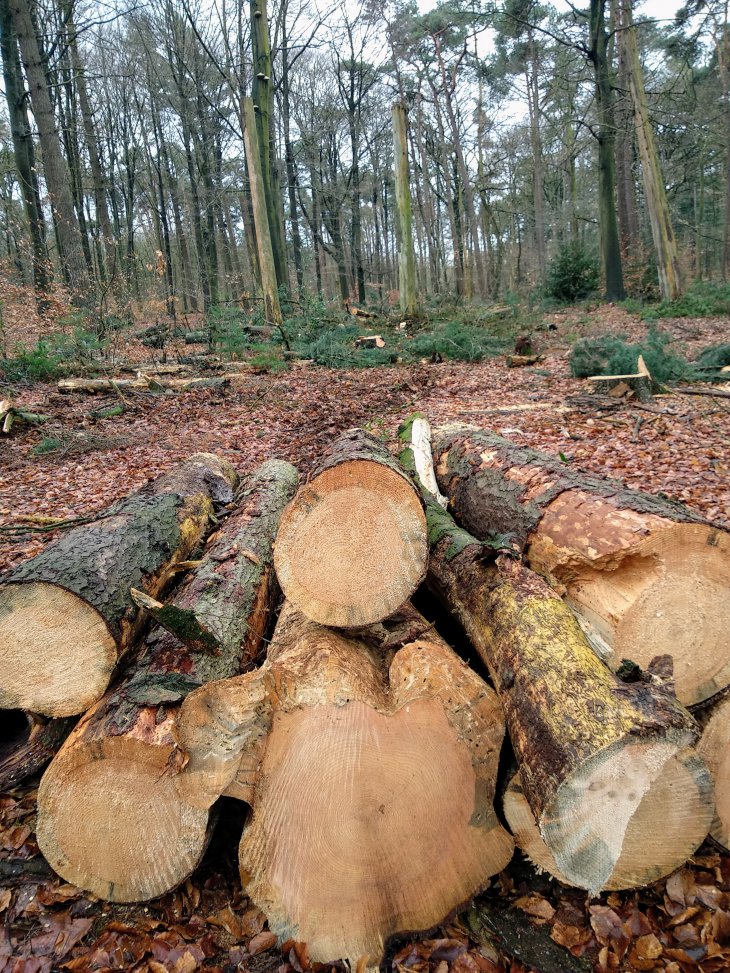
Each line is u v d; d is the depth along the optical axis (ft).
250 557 10.35
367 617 7.72
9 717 9.38
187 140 89.15
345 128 97.76
